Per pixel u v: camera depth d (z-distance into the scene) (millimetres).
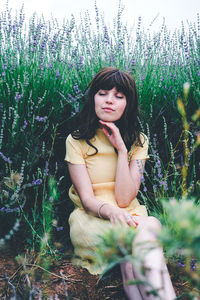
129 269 1508
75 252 1926
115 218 1674
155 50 2705
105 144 2059
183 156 2434
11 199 1849
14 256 1868
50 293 1602
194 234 530
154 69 2705
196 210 556
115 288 1712
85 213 1918
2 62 2318
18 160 2109
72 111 2312
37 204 2189
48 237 1903
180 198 1993
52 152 2320
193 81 2482
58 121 2340
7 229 1952
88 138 2016
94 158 2029
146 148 2145
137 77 2508
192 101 2484
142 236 1486
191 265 1563
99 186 1979
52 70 2453
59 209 2275
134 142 2105
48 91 2328
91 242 1746
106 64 2662
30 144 2143
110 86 1939
